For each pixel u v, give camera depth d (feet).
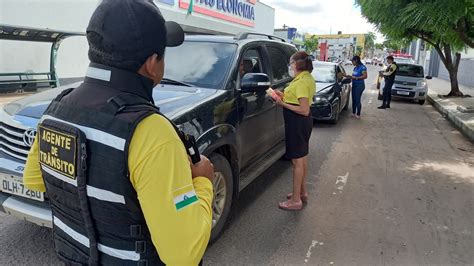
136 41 3.72
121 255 3.97
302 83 13.33
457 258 11.53
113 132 3.64
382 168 20.65
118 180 3.67
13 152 9.98
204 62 13.30
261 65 15.49
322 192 16.63
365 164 21.29
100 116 3.73
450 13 21.54
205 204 4.21
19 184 9.62
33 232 11.70
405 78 51.49
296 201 14.52
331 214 14.30
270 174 18.54
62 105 4.09
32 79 36.50
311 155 22.71
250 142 13.93
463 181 18.92
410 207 15.35
